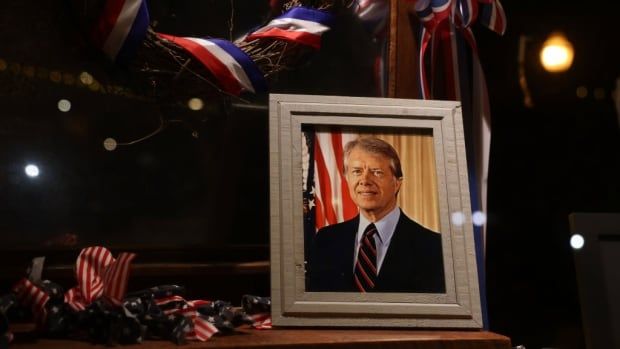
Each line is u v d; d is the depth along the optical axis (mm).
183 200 1146
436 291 939
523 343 1372
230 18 1212
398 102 1029
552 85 1484
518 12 1500
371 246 952
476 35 1466
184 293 1006
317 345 777
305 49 1134
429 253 959
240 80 1062
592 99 1491
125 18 1020
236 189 1176
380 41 1253
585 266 1088
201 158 1165
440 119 1031
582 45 1508
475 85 1198
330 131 1003
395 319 909
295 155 975
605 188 1456
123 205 1112
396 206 978
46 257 1054
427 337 820
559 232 1424
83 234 1085
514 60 1483
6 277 1006
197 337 791
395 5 1205
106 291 862
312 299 905
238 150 1188
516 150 1449
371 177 985
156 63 1056
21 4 1085
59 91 1094
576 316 1388
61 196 1082
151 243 1118
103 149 1112
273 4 1218
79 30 1056
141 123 1137
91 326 787
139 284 1069
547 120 1472
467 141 1167
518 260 1402
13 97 1071
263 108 1211
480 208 1151
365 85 1253
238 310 919
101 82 1116
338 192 974
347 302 910
